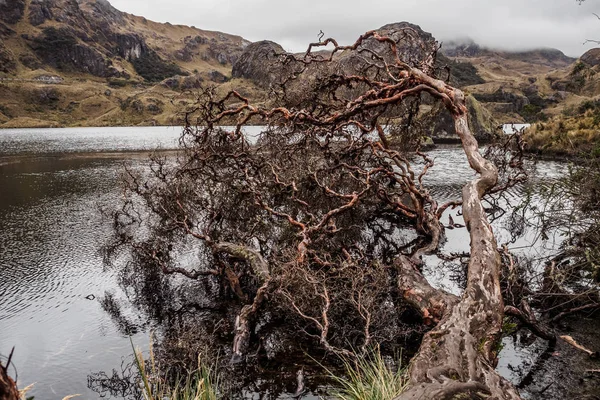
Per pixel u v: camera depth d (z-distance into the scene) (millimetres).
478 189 5316
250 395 4930
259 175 9250
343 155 9938
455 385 2941
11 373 5602
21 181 21672
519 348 5672
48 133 86688
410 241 10734
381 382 4258
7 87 163625
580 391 4664
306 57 9344
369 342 5738
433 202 10383
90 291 8305
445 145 37656
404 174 9641
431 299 5762
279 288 6223
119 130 101688
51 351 6156
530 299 6871
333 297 6332
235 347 5863
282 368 5484
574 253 7484
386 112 9945
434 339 3688
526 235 10953
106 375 5508
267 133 9664
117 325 6934
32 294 8172
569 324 6250
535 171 16938
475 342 3623
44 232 12219
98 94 176875
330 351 5551
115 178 22297
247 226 9289
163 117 129125
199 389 4086
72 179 22172
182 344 5695
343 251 8117
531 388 4785
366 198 9781
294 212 9336
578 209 8508
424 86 6758
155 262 8633
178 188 8969
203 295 8062
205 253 9328
